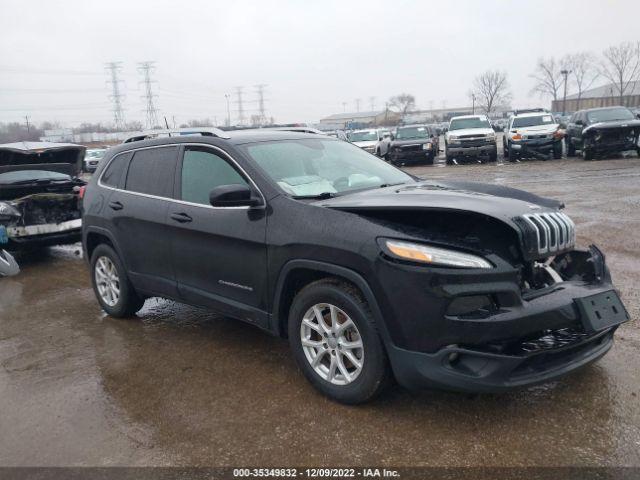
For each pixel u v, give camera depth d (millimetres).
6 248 8312
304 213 3715
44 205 8398
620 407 3410
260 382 4047
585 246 7176
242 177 4180
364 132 27078
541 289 3367
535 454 3018
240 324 5293
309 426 3424
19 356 4863
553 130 19828
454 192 3857
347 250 3391
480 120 22000
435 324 3107
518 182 14289
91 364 4578
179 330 5238
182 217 4531
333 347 3629
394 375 3381
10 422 3725
